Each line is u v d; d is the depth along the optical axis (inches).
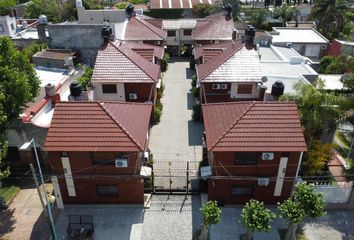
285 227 987.3
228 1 2802.7
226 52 1524.4
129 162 988.6
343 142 1375.5
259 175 1008.9
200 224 1003.9
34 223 1010.7
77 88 1147.9
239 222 930.1
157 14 3031.5
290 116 1001.5
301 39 2217.0
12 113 1082.1
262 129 979.3
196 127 1510.8
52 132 977.5
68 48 1851.6
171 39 2378.2
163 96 1791.3
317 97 1074.1
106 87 1392.7
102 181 1015.6
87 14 2073.1
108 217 1026.1
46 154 1218.6
